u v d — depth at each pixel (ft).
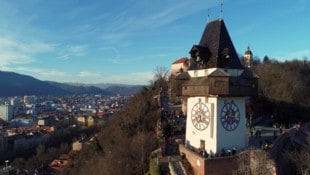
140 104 409.08
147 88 481.05
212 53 208.23
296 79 515.09
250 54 510.58
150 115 362.94
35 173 602.03
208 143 200.95
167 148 231.91
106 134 469.98
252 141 250.98
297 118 432.66
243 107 207.10
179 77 226.99
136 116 380.37
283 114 424.46
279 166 224.74
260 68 529.86
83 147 562.25
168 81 464.65
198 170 186.50
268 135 282.97
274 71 515.50
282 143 264.72
